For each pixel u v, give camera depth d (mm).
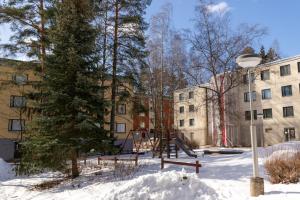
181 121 63656
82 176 15922
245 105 49781
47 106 15031
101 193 11273
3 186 16672
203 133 57938
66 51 15148
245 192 9984
